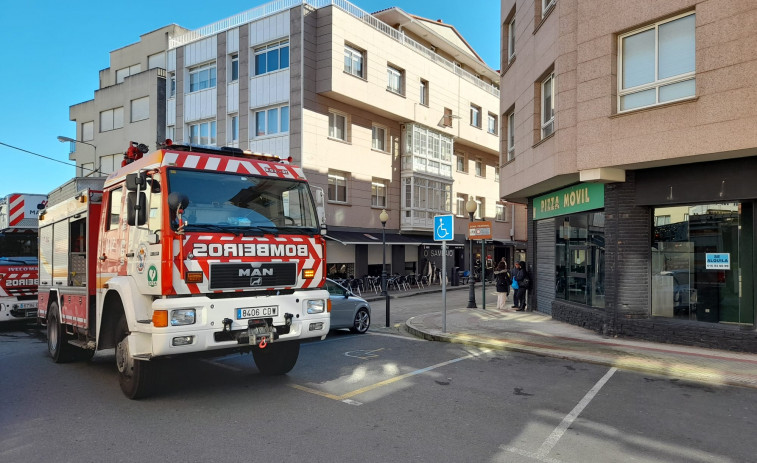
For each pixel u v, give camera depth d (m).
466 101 33.88
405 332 12.66
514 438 5.08
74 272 8.21
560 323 13.09
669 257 10.23
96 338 7.09
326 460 4.49
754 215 9.07
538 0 13.12
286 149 23.34
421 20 31.55
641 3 9.65
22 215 13.60
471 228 17.39
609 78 10.07
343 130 25.62
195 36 27.95
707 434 5.25
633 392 6.86
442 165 31.59
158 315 5.61
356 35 24.64
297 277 6.74
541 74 12.60
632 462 4.52
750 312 9.16
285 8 23.58
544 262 15.37
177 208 5.65
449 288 29.98
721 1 8.62
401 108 27.77
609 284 10.84
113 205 7.16
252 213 6.55
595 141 10.24
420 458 4.55
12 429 5.31
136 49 34.97
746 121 8.32
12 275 12.80
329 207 24.50
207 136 26.62
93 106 34.25
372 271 27.53
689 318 9.95
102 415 5.76
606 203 10.94
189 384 7.19
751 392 6.88
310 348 10.20
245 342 6.13
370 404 6.21
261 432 5.20
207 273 5.91
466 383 7.29
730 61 8.52
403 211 29.05
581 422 5.60
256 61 24.78
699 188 9.54
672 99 9.40
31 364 8.69
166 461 4.48
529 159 13.50
